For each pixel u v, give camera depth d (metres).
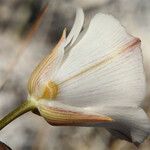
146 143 0.30
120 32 0.15
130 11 0.34
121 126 0.16
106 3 0.34
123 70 0.15
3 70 0.32
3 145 0.16
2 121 0.16
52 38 0.34
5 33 0.34
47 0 0.34
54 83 0.16
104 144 0.31
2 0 0.35
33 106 0.16
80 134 0.31
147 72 0.32
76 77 0.16
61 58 0.16
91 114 0.15
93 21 0.16
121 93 0.15
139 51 0.15
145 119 0.15
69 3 0.34
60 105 0.16
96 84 0.15
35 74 0.16
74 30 0.16
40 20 0.33
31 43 0.33
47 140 0.31
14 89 0.32
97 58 0.15
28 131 0.31
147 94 0.31
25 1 0.35
